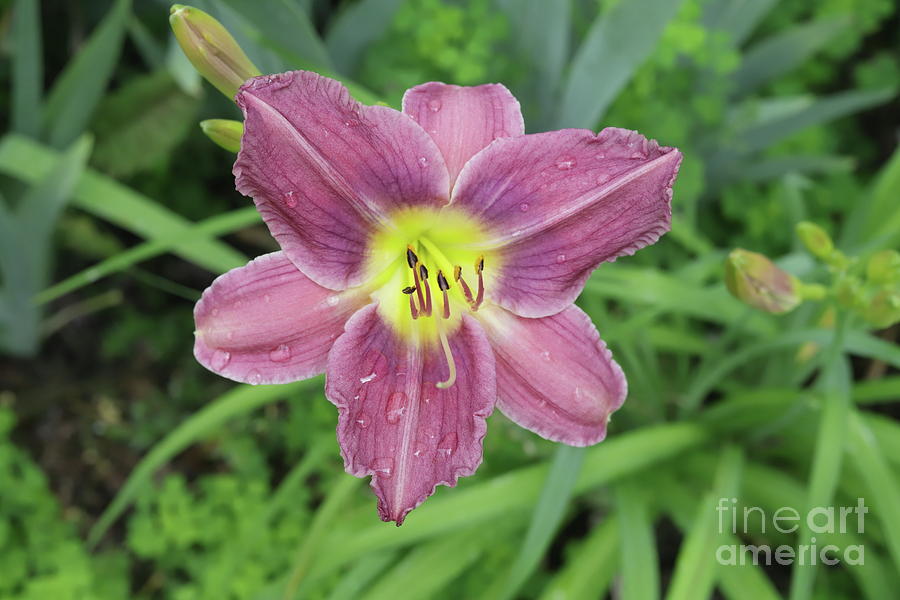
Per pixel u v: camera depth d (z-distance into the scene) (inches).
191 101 20.1
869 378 21.4
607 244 12.0
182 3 14.9
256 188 11.1
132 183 21.8
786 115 20.4
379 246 12.3
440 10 18.6
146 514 19.0
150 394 21.5
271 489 20.5
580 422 12.4
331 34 19.1
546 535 14.8
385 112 11.5
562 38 18.3
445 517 15.7
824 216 23.2
